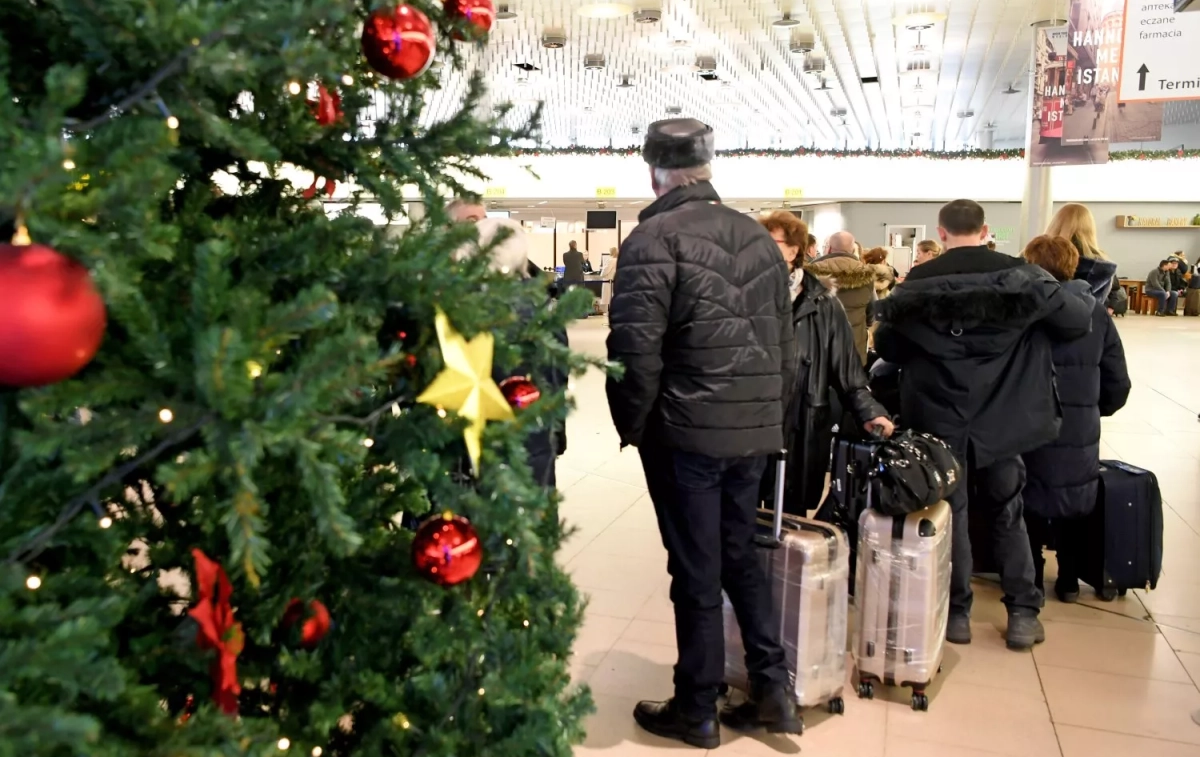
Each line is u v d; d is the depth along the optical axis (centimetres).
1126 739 267
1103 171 2070
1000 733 270
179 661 121
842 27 1145
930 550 277
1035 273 303
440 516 128
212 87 105
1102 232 2147
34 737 78
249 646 134
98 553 104
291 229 126
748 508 256
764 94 1684
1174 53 689
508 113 159
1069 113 766
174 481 89
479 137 139
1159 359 1194
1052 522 378
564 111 1881
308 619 129
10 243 81
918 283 314
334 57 97
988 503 329
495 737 137
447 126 139
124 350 98
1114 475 365
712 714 260
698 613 253
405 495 147
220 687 107
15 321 77
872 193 1945
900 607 280
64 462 88
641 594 377
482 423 120
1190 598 379
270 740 112
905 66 1423
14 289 77
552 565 151
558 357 132
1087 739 267
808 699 269
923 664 280
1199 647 331
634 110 1877
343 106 136
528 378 141
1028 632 328
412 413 122
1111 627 350
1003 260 308
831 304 328
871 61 1382
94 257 83
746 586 260
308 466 94
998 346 306
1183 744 264
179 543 127
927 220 2028
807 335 323
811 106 1842
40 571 100
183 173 118
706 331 234
